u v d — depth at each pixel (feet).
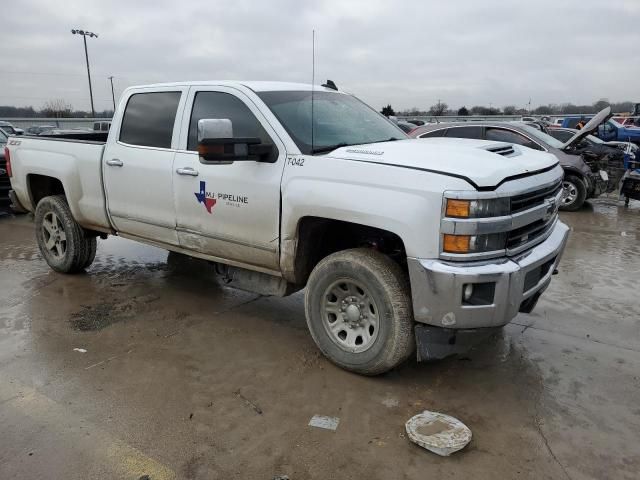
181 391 11.34
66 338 13.99
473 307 10.23
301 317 15.71
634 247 24.77
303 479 8.66
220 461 9.07
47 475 8.71
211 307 16.40
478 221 9.91
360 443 9.59
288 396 11.17
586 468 8.96
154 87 15.52
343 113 14.66
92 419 10.26
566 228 13.46
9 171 20.11
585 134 32.91
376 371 11.64
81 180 17.25
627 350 13.55
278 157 12.42
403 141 13.42
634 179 35.50
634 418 10.45
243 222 13.08
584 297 17.56
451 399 11.14
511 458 9.22
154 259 21.67
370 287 11.30
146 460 9.08
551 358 13.07
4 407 10.66
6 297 17.12
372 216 10.71
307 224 12.24
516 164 11.21
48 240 19.60
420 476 8.75
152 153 15.07
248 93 13.35
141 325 14.93
